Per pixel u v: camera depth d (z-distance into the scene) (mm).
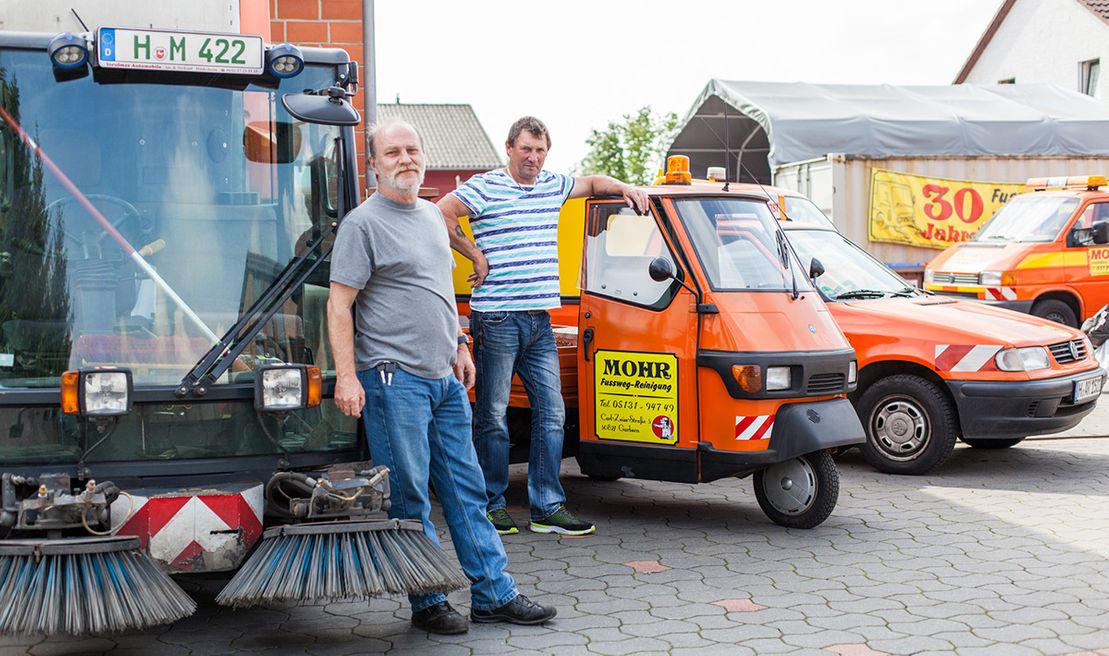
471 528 5277
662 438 7035
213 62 5020
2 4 5547
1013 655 4770
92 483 4391
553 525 7047
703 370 6871
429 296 5027
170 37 4957
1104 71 34719
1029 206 16562
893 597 5641
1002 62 39062
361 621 5406
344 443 5203
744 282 7035
